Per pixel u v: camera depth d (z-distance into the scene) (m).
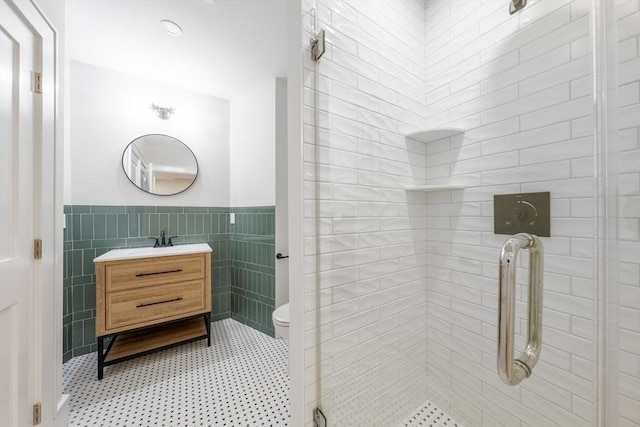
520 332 1.03
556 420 0.97
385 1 1.28
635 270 0.63
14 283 0.95
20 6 0.96
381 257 1.24
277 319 1.67
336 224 1.06
